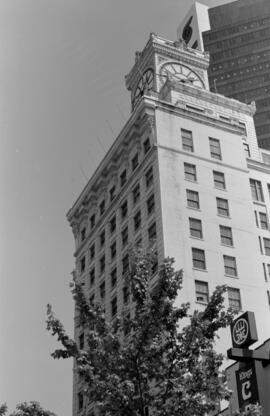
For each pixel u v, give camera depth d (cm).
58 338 2339
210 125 7169
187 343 2303
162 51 8944
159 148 6650
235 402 3638
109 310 6675
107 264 7100
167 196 6275
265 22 16700
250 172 7288
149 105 6969
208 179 6681
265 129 15012
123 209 7125
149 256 2564
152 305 2322
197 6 17050
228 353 3356
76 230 8444
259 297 6081
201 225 6259
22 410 2253
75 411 6644
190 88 8138
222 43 16588
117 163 7569
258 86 15762
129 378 2266
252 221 6644
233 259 6209
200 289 5797
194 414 2158
